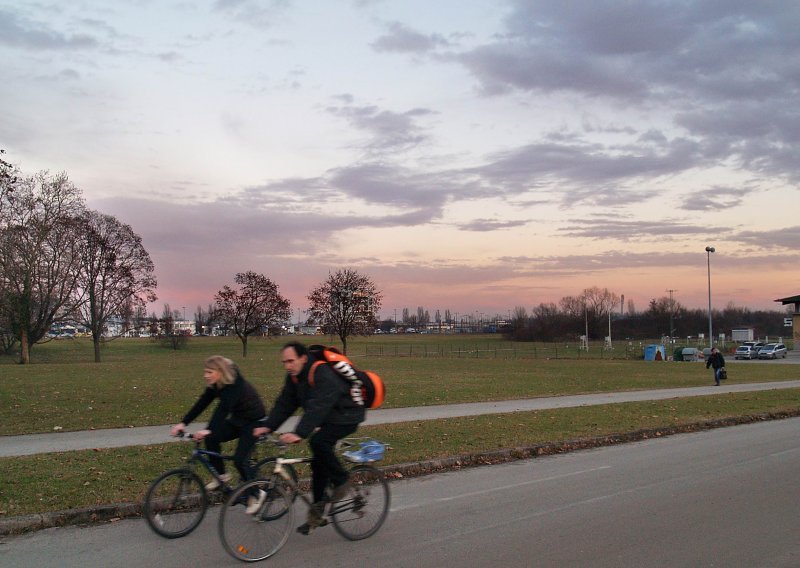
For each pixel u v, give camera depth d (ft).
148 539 21.06
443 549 19.95
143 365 138.41
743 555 19.38
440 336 493.36
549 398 68.49
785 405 60.59
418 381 93.91
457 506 25.04
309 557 19.36
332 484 20.94
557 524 22.54
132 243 189.06
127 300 188.55
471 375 110.32
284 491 20.08
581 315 376.68
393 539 21.04
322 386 19.79
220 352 241.96
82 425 47.73
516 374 114.11
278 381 89.81
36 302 167.12
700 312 412.77
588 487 28.22
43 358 203.82
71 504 23.85
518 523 22.70
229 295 210.38
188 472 21.61
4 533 21.53
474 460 33.76
